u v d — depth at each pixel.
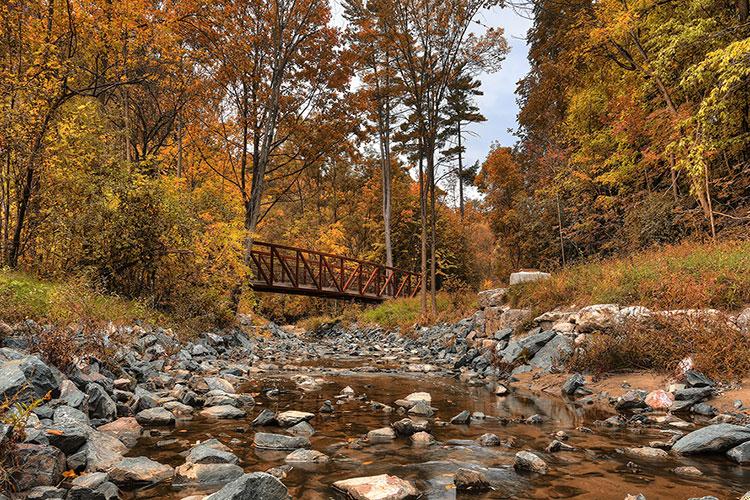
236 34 13.94
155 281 10.64
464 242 34.16
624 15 14.05
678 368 5.73
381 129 25.36
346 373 8.28
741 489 2.75
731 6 13.44
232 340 11.62
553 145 20.16
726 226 11.93
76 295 7.04
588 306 7.85
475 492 2.71
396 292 24.41
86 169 9.70
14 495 2.38
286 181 32.81
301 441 3.72
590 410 5.23
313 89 15.88
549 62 21.06
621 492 2.71
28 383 3.38
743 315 5.94
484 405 5.54
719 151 12.70
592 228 17.73
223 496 2.32
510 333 9.43
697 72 11.18
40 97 9.05
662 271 7.95
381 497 2.54
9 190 8.89
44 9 9.26
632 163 16.08
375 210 33.94
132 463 2.99
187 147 18.58
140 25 11.15
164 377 6.14
